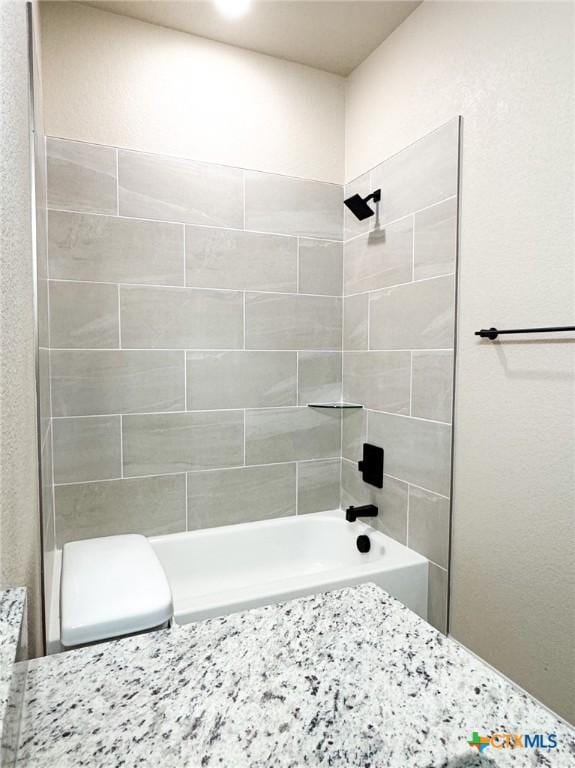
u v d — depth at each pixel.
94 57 1.85
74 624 1.17
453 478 1.69
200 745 0.46
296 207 2.24
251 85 2.12
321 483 2.39
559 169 1.29
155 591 1.33
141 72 1.92
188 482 2.09
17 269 0.73
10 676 0.38
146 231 1.96
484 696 0.54
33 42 1.19
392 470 2.03
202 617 1.45
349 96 2.30
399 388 1.98
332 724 0.49
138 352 1.97
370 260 2.15
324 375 2.36
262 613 0.72
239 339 2.16
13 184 0.71
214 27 1.96
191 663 0.59
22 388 0.77
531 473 1.38
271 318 2.22
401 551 1.92
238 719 0.49
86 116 1.84
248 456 2.21
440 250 1.72
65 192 1.82
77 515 1.90
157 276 1.98
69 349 1.86
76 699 0.52
